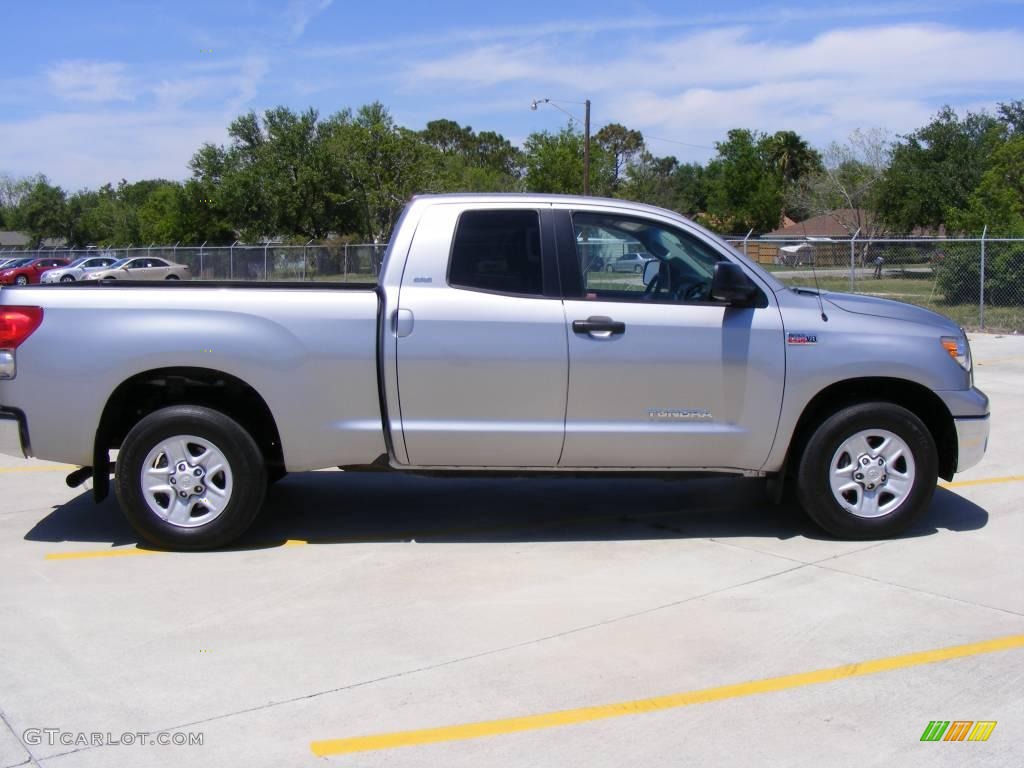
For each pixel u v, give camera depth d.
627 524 6.50
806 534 6.21
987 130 35.38
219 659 4.34
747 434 5.81
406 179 53.97
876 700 3.93
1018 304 21.95
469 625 4.71
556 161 50.44
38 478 8.00
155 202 66.38
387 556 5.80
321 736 3.67
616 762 3.47
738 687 4.04
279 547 5.99
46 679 4.16
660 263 5.89
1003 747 3.58
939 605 4.94
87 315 5.64
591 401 5.72
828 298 6.10
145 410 6.04
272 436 6.07
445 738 3.65
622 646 4.45
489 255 5.76
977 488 7.34
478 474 5.93
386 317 5.64
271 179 54.59
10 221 98.06
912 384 5.98
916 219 35.00
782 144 75.12
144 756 3.54
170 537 5.81
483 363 5.64
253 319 5.65
